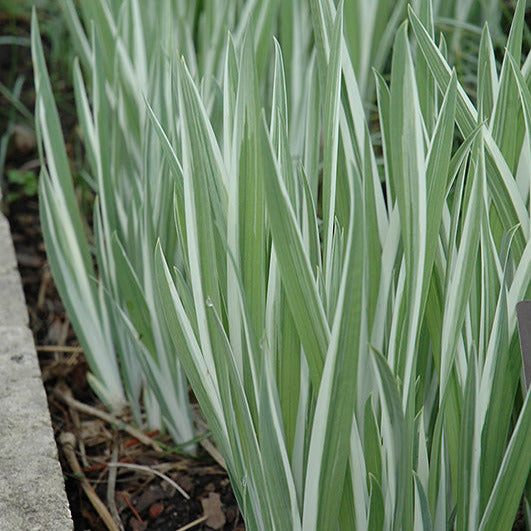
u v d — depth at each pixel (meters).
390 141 1.00
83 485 1.37
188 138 0.99
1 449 1.29
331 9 1.04
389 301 1.07
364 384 1.06
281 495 1.02
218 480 1.38
